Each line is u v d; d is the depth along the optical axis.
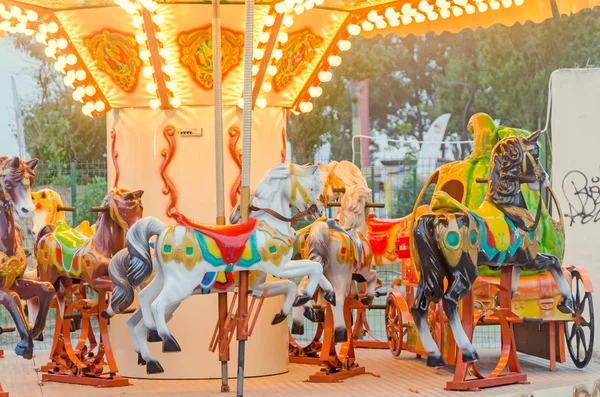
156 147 9.45
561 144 11.59
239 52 9.23
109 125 9.87
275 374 9.55
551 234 10.11
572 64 24.80
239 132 9.45
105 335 8.95
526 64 25.23
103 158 23.62
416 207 9.91
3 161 8.16
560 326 9.99
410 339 10.54
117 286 8.23
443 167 10.31
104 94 9.64
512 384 8.70
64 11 9.20
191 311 9.25
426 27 11.04
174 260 7.82
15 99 22.83
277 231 8.05
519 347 10.70
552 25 24.89
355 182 10.03
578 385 8.79
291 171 8.16
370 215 11.73
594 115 11.51
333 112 24.91
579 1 10.16
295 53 9.59
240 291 7.97
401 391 8.38
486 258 8.44
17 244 8.24
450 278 8.26
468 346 8.30
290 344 10.81
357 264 9.25
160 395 8.26
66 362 9.59
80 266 8.93
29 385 9.05
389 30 11.11
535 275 9.72
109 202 8.80
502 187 8.69
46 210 9.97
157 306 7.79
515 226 8.64
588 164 11.52
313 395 8.21
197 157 9.41
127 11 8.51
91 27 9.22
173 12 8.95
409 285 10.77
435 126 26.31
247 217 8.09
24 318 8.09
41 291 8.38
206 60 9.21
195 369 9.24
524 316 9.59
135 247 7.88
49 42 9.45
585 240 11.49
